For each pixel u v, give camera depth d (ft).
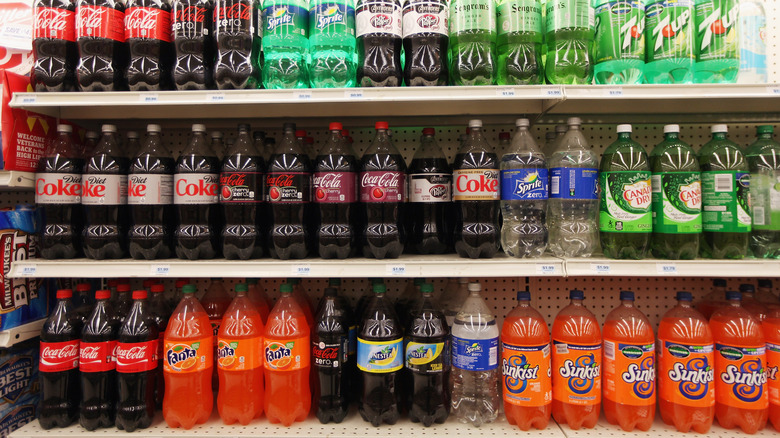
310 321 5.33
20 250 4.84
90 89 4.52
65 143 4.95
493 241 4.59
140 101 4.31
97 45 4.51
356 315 5.34
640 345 4.42
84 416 4.45
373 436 4.30
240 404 4.50
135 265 4.37
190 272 4.33
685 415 4.33
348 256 4.82
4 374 4.82
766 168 4.70
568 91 4.27
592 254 4.92
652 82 4.81
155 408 4.73
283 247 4.58
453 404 4.88
